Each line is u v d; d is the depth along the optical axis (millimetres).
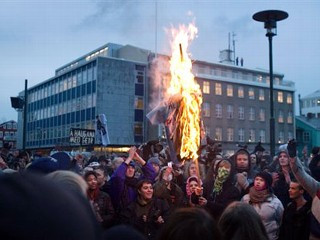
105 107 39094
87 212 783
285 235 4984
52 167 2641
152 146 9047
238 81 48500
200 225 1733
